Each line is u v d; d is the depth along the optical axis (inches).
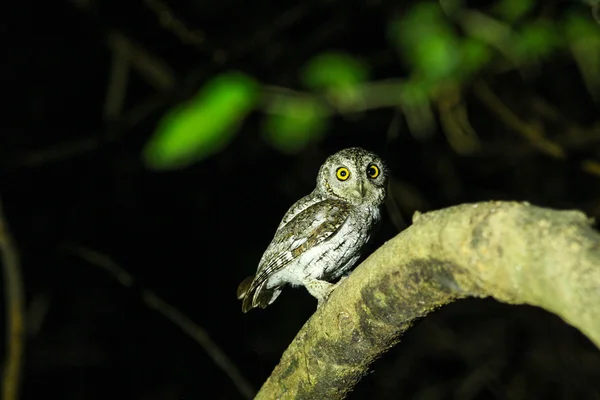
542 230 91.0
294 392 163.9
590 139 418.3
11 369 277.4
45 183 407.5
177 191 427.5
